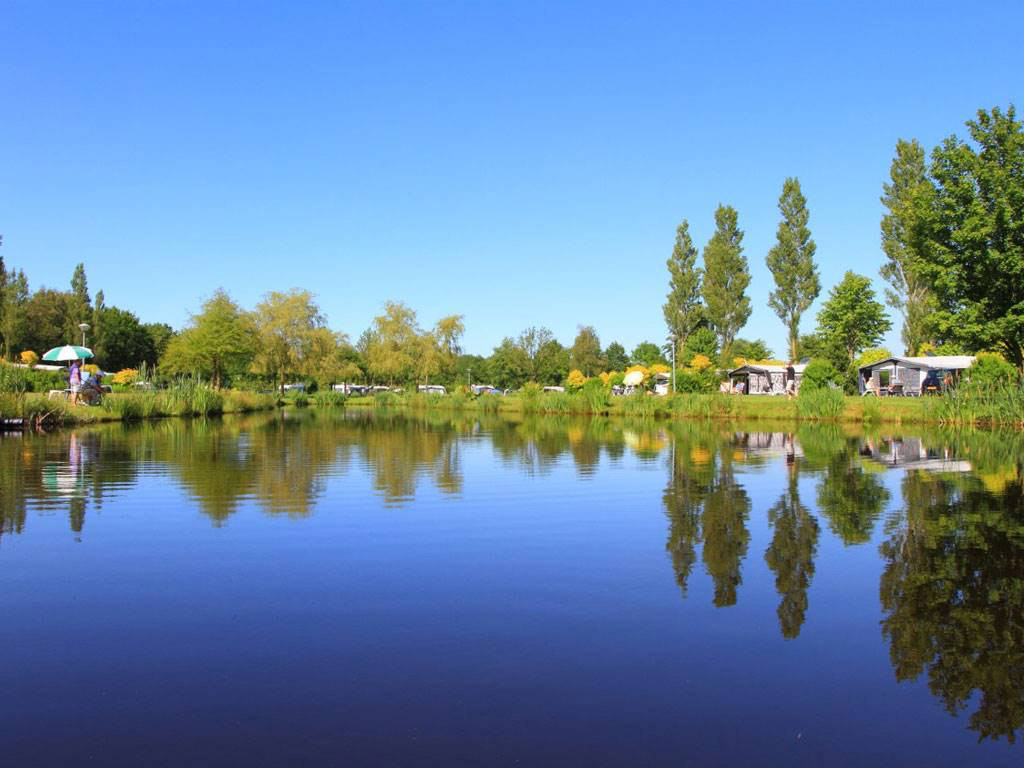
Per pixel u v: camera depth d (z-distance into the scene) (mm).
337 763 3059
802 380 41688
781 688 3846
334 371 56906
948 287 31328
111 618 4883
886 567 6227
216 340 44375
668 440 21469
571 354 78062
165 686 3822
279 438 20469
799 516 8602
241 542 7090
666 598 5375
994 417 27328
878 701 3701
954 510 8977
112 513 8500
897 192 49344
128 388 35906
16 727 3373
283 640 4496
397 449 17359
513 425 30266
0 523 7902
